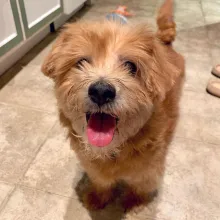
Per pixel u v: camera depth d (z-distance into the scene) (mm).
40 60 545
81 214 303
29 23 513
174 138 385
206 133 397
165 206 310
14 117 415
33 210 304
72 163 352
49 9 570
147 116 229
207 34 667
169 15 341
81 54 218
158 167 276
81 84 209
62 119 259
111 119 224
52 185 328
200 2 875
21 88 473
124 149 238
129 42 215
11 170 341
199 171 345
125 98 208
